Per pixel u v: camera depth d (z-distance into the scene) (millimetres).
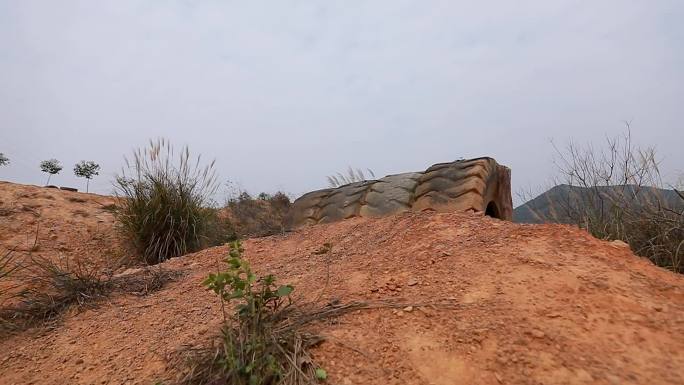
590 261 2527
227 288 3041
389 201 4879
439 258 2852
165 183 6043
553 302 2115
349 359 1859
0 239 5469
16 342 2938
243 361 1788
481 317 2043
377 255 3213
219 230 6574
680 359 1661
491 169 4945
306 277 3033
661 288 2203
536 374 1634
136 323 2881
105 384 2174
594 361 1673
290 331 2027
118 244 5895
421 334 1973
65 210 6938
